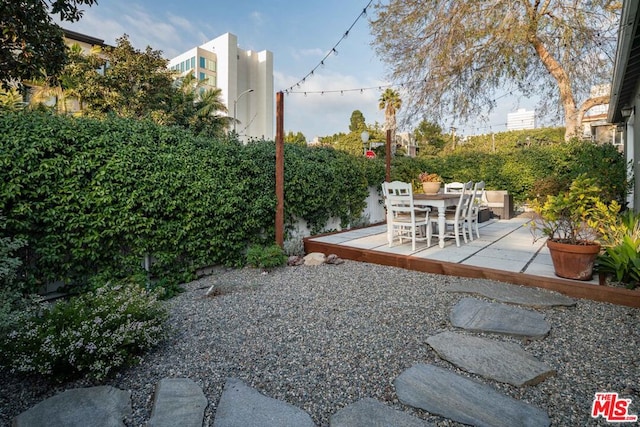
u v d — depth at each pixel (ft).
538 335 7.18
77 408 5.34
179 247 12.89
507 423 4.77
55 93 33.01
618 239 10.41
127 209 11.26
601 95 31.12
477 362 6.29
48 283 10.32
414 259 13.24
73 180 10.21
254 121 101.30
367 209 26.27
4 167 8.99
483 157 32.37
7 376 6.41
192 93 46.68
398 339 7.49
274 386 5.95
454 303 9.46
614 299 8.93
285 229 18.38
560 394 5.43
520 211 30.63
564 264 10.09
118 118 11.94
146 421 5.16
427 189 16.78
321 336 7.79
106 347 6.20
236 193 14.74
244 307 9.95
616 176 20.30
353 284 11.79
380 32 32.09
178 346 7.54
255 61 100.89
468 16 29.22
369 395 5.62
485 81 32.12
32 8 9.66
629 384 5.60
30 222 9.43
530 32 28.86
